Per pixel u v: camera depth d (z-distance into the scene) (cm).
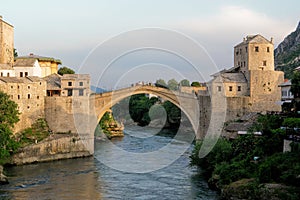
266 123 7369
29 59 12588
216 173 6488
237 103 10100
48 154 9231
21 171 7912
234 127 8438
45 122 10425
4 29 12438
